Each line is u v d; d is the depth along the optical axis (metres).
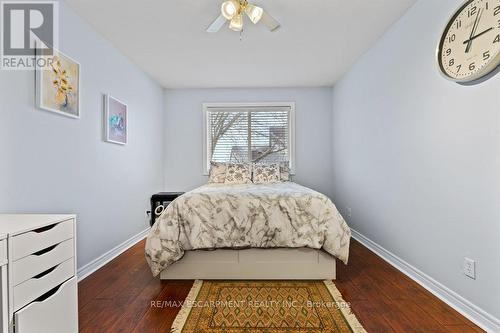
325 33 2.75
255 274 2.30
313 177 4.61
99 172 2.72
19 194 1.81
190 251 2.31
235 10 1.99
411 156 2.32
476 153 1.67
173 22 2.53
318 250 2.29
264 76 4.04
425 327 1.63
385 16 2.45
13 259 1.12
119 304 1.91
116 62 3.06
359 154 3.41
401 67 2.45
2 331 1.08
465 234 1.76
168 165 4.66
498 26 1.49
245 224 2.27
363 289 2.11
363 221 3.31
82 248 2.43
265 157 4.68
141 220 3.71
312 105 4.60
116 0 2.19
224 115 4.70
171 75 3.99
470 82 1.70
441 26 1.94
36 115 1.95
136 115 3.58
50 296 1.31
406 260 2.42
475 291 1.69
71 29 2.30
